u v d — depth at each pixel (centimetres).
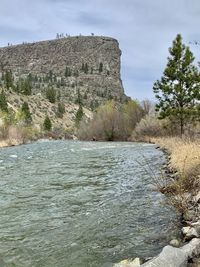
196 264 524
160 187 1080
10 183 1248
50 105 17662
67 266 564
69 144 3991
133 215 835
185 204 832
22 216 840
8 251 629
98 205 936
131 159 2002
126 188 1148
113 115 6116
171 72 3662
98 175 1418
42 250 632
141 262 559
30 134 5856
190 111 3647
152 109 5969
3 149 3078
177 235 685
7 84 16625
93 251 623
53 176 1398
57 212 871
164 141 3338
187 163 1190
